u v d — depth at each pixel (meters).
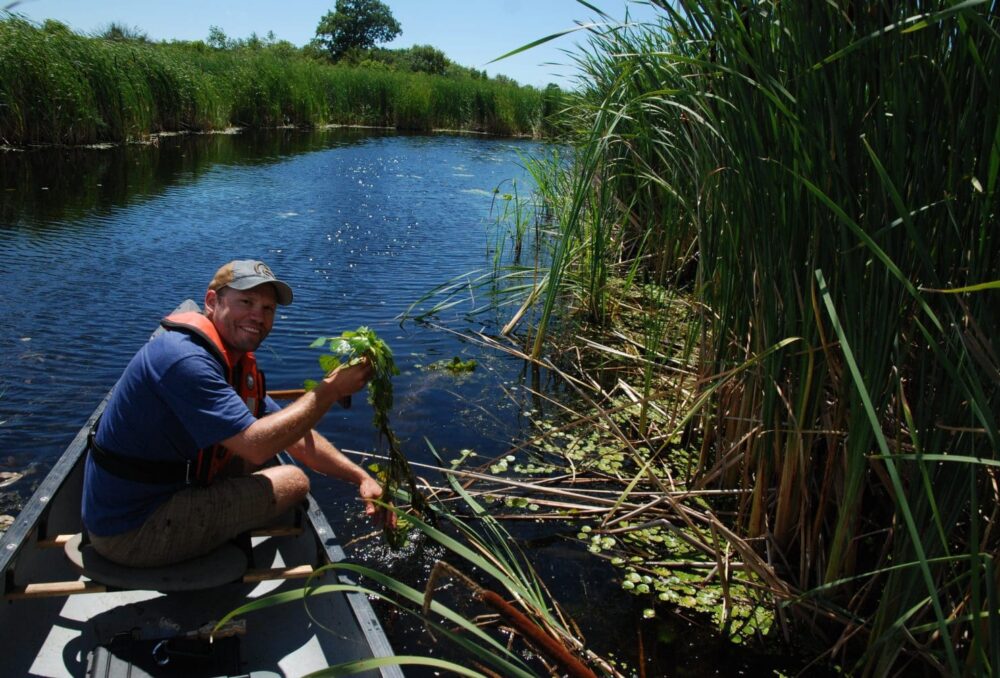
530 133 33.03
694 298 4.82
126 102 18.94
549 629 3.28
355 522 4.11
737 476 4.35
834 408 3.38
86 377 5.66
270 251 9.80
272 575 3.17
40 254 8.92
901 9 2.51
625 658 3.24
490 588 3.66
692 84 3.71
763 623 3.47
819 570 3.42
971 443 2.49
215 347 3.06
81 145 17.66
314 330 7.02
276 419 3.04
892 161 2.69
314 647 3.12
